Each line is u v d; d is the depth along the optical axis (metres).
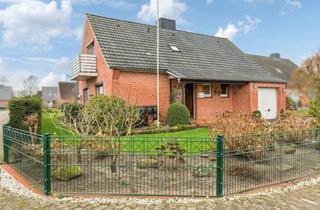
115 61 14.30
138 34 17.34
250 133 6.68
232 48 22.36
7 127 7.61
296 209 4.45
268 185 5.53
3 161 7.73
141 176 5.77
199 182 5.48
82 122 7.67
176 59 16.95
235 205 4.57
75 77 16.91
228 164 5.55
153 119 14.75
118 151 5.92
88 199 4.80
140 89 14.70
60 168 5.72
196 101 16.89
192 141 5.99
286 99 20.34
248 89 17.91
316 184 5.69
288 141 6.60
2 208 4.58
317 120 9.46
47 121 16.70
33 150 5.86
